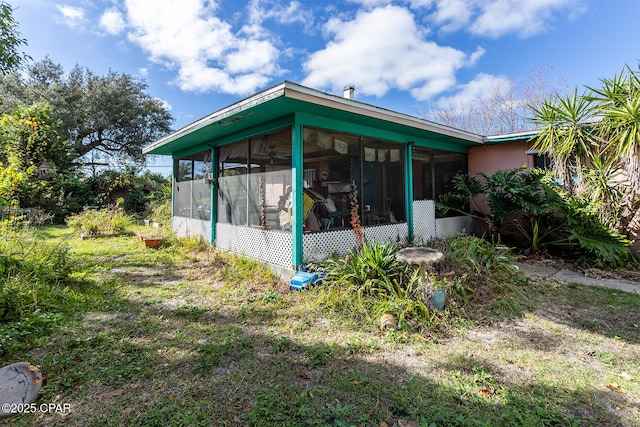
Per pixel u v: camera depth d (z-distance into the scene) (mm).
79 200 14016
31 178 11773
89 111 17094
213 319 3473
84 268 5328
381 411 2004
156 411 1992
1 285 3455
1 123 9656
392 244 5363
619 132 5266
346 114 4711
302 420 1925
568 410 2008
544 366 2516
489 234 7570
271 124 5062
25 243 4973
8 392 2082
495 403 2062
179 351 2754
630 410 2002
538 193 5918
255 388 2246
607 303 3867
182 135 6391
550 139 6055
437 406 2037
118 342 2889
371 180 5664
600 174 5574
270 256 5191
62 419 1934
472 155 8078
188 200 8406
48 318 3195
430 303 3488
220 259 6027
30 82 16547
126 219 10875
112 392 2191
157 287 4594
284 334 3096
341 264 4348
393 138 6008
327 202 5016
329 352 2740
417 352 2738
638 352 2730
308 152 4746
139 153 19000
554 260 6047
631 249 5664
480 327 3246
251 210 5746
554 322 3365
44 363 2506
